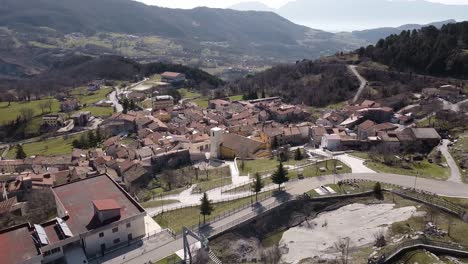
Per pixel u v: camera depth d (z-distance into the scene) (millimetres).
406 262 65500
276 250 76000
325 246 77000
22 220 96500
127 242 77312
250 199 94062
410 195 90562
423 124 144375
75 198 84875
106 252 73750
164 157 137250
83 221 75688
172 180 121438
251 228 83250
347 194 92750
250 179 112438
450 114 144250
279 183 95625
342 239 78562
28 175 133250
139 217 78312
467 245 69875
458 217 81250
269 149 145875
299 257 74375
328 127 155000
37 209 104375
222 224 82188
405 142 124625
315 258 72250
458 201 88000
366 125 147625
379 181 99938
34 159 158500
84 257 70625
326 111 194750
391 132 133875
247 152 138250
